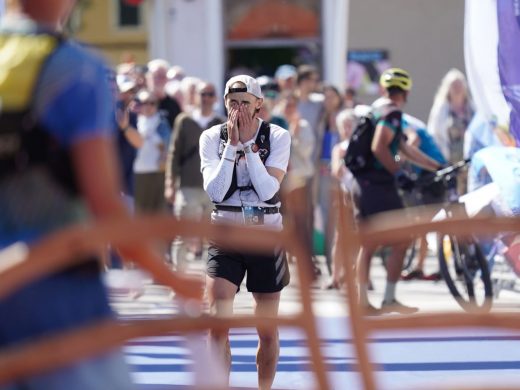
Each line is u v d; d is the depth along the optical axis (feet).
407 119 106.52
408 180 102.37
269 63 202.18
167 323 27.71
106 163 28.40
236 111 58.18
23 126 28.19
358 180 93.76
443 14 164.96
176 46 202.18
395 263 93.45
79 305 28.37
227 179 57.72
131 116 107.04
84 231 25.31
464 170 119.75
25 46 28.71
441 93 127.85
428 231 26.66
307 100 130.31
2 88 28.32
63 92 28.17
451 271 100.83
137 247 28.09
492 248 96.99
